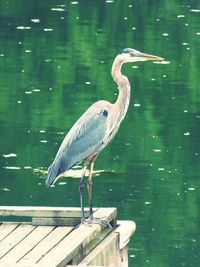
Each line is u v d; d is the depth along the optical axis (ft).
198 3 108.37
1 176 59.16
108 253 32.35
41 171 59.57
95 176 59.11
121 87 34.58
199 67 83.97
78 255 30.25
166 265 48.47
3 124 68.64
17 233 32.37
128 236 35.47
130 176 59.57
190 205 55.77
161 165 61.52
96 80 79.66
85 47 90.33
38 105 72.79
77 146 33.60
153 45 91.30
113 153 63.10
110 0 109.50
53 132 66.64
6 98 74.69
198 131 67.82
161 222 53.78
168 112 71.56
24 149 63.36
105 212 33.73
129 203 55.98
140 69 83.35
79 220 33.17
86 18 101.14
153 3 108.47
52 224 33.19
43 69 82.89
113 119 34.17
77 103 73.26
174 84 79.00
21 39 93.25
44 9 105.19
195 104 73.92
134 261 48.96
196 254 49.85
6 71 82.33
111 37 94.07
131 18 101.45
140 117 70.69
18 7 106.32
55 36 94.27
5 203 55.47
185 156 63.10
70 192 56.75
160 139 66.03
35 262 29.35
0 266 27.14
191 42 92.48
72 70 82.58
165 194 57.16
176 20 100.89
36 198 55.98
